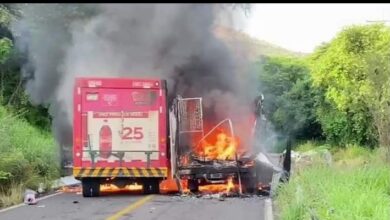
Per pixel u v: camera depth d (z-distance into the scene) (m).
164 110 16.80
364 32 32.66
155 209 13.27
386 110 17.14
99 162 16.42
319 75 35.19
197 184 16.86
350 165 16.97
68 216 12.04
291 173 17.08
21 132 20.38
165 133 16.73
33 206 13.88
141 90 16.80
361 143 33.28
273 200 15.16
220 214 12.48
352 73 32.12
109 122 16.61
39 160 18.58
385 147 17.12
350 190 11.03
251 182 16.77
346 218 8.94
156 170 16.58
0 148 16.50
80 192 17.66
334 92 33.97
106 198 15.80
